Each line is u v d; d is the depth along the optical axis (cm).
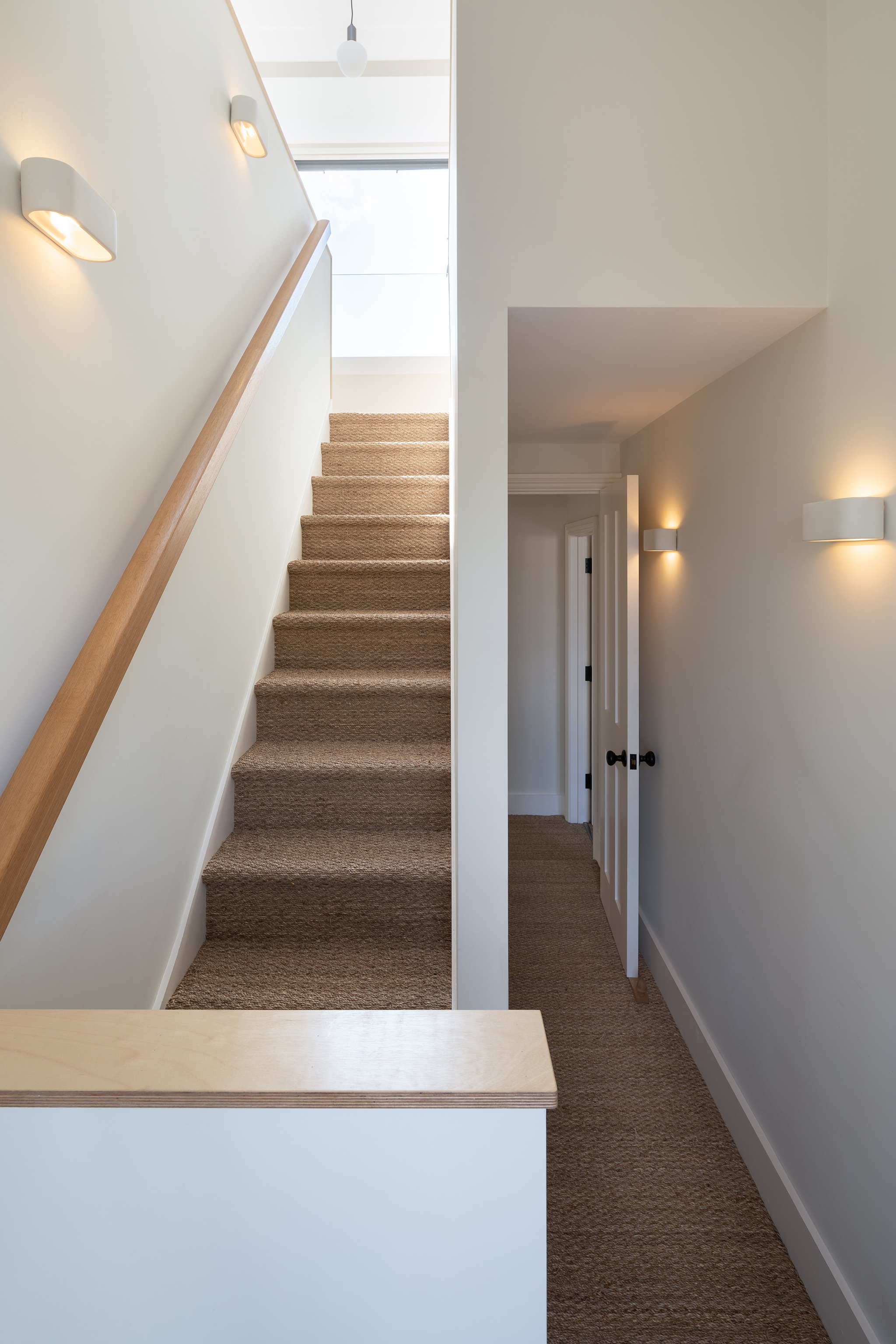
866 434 162
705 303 178
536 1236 79
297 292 292
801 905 194
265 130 285
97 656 143
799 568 192
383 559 356
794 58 175
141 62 179
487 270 177
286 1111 77
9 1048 82
